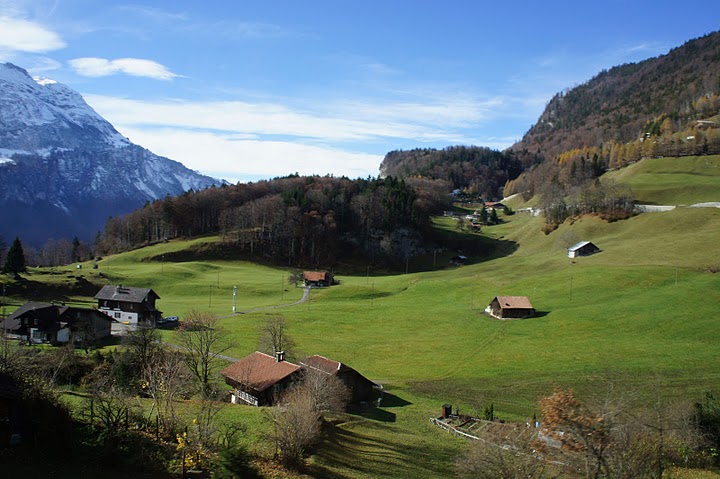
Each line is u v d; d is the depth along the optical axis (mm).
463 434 58062
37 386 38844
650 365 82375
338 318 129875
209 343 74625
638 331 99125
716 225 160875
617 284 127188
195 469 37281
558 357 91375
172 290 163125
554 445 30562
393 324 123625
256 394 63406
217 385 69375
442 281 168125
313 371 64125
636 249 153500
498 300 123562
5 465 32312
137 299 121625
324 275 181250
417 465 46938
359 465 44938
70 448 36250
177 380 50656
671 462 40219
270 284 173875
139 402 46812
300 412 44812
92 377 59906
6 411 36094
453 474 45406
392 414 67375
